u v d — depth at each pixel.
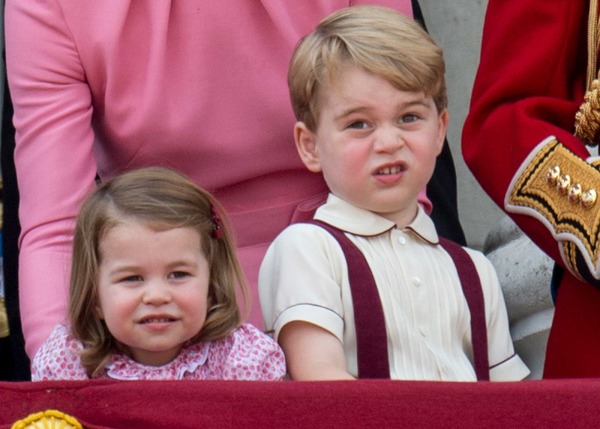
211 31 12.95
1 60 16.28
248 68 13.02
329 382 9.23
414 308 11.85
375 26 11.95
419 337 11.78
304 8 13.32
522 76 11.71
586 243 10.84
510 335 13.37
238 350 11.55
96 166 13.35
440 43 19.05
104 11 12.79
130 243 11.29
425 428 9.14
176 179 11.62
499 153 11.61
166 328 11.30
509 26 11.89
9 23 13.08
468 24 18.97
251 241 13.23
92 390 9.27
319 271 11.70
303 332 11.59
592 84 11.41
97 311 11.48
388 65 11.73
